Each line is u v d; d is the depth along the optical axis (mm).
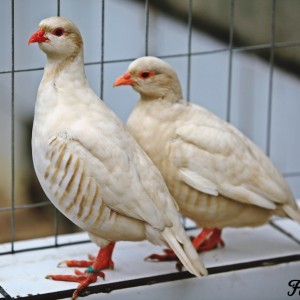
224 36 7594
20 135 8039
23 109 8148
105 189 4262
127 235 4410
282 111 7777
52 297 4426
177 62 7809
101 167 4254
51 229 7312
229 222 4805
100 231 4395
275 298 4902
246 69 7816
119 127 4402
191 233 5203
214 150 4641
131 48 7801
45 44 4285
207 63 7844
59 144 4250
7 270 4656
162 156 4656
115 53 7852
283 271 4879
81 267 4703
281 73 7637
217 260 4809
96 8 7910
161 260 4758
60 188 4293
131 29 7840
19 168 7805
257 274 4824
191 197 4684
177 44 7738
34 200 7574
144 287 4574
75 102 4336
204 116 4750
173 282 4637
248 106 7934
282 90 7707
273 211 4789
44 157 4293
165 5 7703
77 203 4297
